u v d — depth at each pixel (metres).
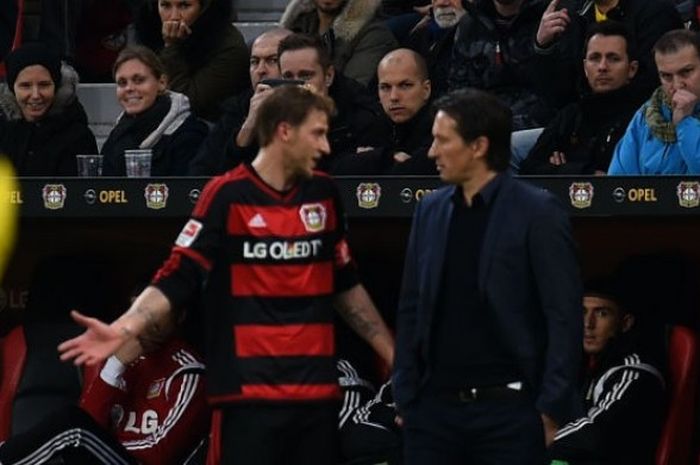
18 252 34.59
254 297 26.50
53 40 41.88
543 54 34.12
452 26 36.16
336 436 26.95
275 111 26.42
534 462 25.58
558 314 25.38
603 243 33.06
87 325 25.78
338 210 27.02
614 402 30.58
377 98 35.66
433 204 26.27
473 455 25.92
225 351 26.55
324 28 37.38
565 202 29.95
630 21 34.25
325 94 33.22
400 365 26.48
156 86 34.38
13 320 35.22
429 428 25.97
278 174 26.61
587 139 32.78
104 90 40.47
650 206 29.83
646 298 32.56
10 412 33.47
